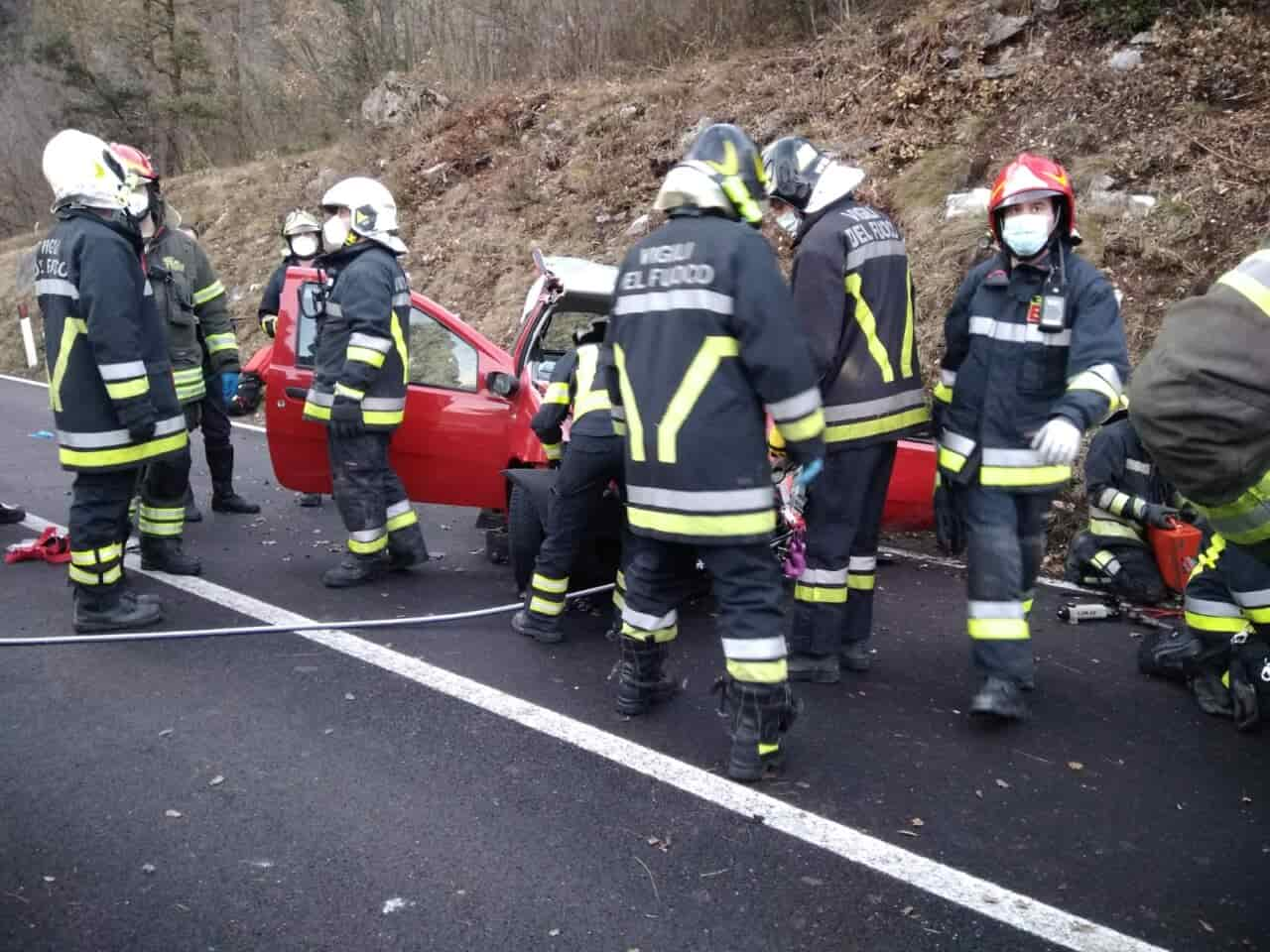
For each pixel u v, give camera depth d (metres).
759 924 2.92
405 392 5.73
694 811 3.48
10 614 5.27
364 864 3.17
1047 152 9.24
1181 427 2.14
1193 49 9.26
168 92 22.23
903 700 4.39
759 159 3.64
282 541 6.75
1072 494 6.61
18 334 17.23
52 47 22.42
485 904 2.99
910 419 4.40
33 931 2.84
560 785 3.64
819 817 3.45
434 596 5.66
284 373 6.30
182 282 6.75
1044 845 3.32
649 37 15.17
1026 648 4.09
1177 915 2.98
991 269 4.20
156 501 5.84
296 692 4.38
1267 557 2.42
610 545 5.48
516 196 13.34
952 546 4.43
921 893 3.06
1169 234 8.06
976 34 10.58
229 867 3.15
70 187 4.65
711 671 4.70
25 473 8.64
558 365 5.11
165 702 4.27
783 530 4.45
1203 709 4.32
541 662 4.75
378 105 16.77
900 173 10.02
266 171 17.59
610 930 2.89
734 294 3.39
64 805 3.47
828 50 12.31
